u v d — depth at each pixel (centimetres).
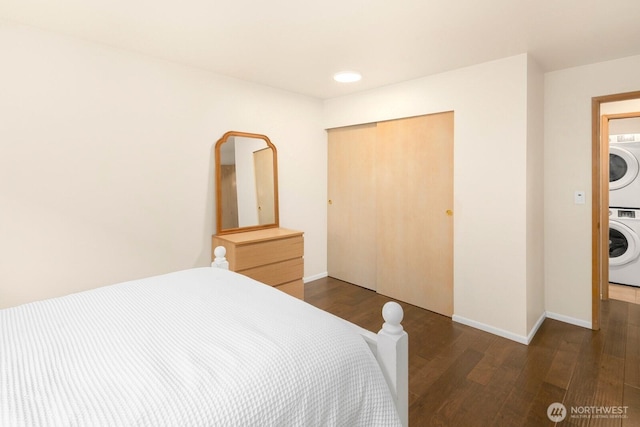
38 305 140
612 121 379
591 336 262
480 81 264
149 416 75
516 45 229
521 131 244
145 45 236
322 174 404
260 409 84
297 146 372
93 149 235
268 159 341
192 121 285
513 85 247
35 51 209
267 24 202
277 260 302
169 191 275
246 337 109
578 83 270
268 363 95
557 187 285
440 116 296
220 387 85
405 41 224
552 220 289
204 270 193
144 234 262
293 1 176
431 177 306
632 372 211
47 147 217
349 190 386
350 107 369
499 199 258
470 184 274
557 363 224
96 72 233
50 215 220
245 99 320
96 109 234
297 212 379
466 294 283
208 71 292
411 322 289
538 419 172
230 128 311
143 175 259
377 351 125
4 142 203
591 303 275
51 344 107
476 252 274
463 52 242
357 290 370
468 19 194
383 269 352
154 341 108
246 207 323
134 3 179
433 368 220
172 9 186
